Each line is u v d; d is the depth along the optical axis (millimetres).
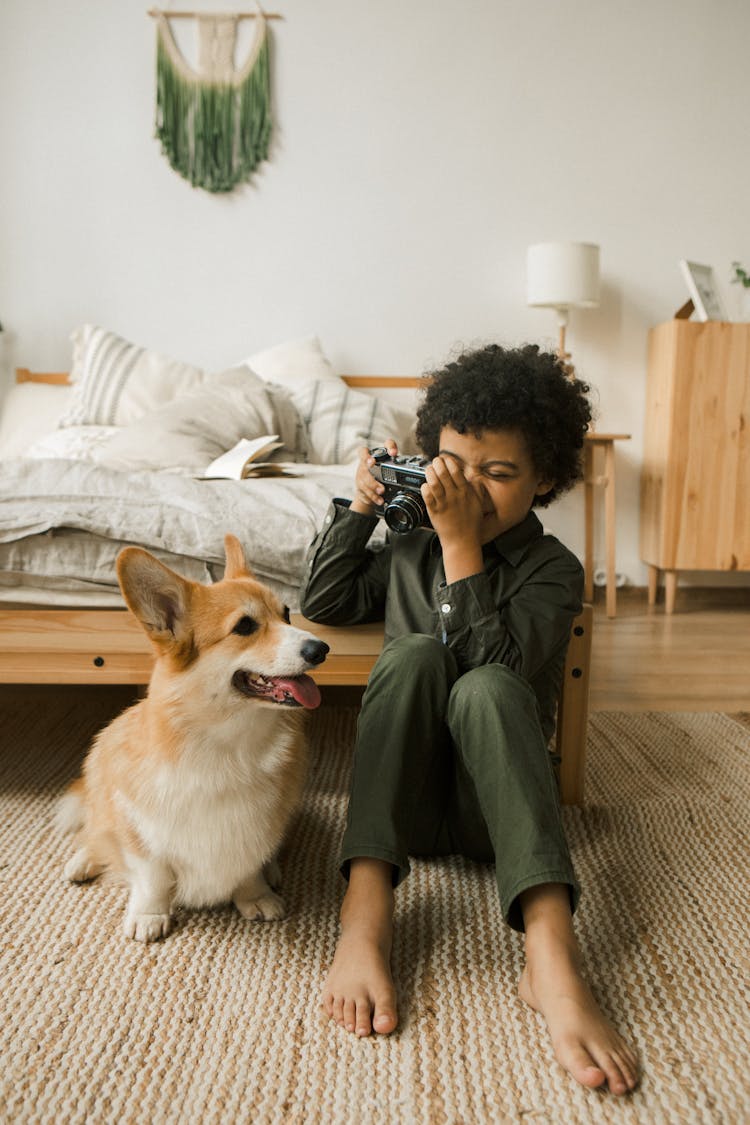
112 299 3410
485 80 3330
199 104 3293
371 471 1274
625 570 3660
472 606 1140
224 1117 803
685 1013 958
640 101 3357
